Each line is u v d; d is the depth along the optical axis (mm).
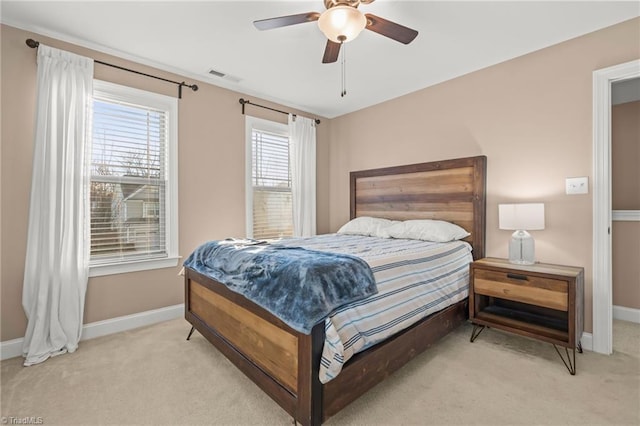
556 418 1549
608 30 2273
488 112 2920
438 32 2361
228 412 1610
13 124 2225
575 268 2283
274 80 3238
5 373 1974
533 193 2637
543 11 2109
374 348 1626
